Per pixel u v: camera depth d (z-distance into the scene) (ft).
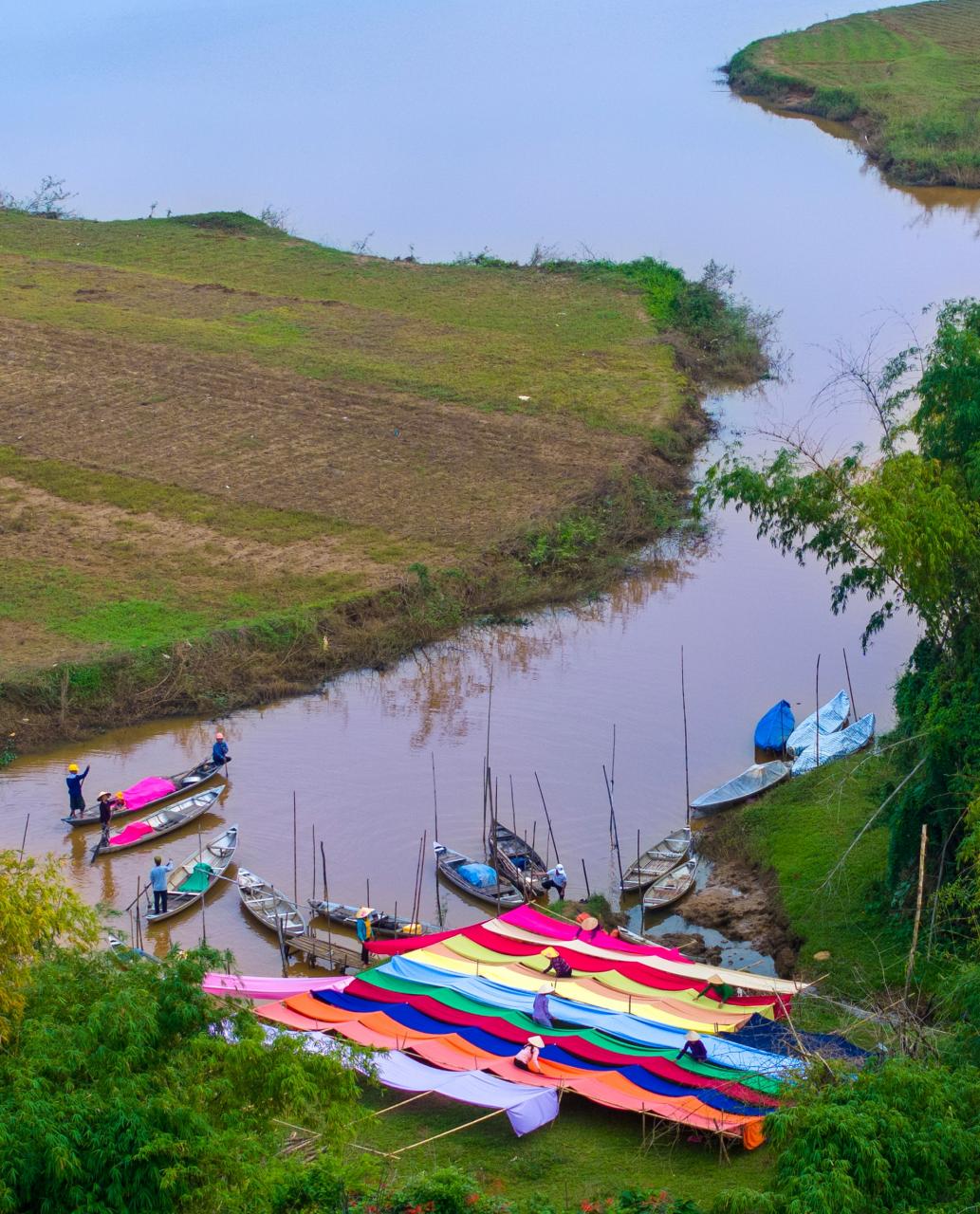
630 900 109.81
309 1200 58.80
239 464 189.57
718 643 152.15
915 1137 56.13
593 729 134.72
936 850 96.27
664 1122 76.95
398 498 180.24
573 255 296.51
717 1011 88.02
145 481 183.73
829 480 94.43
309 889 110.83
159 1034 56.85
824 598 163.73
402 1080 78.79
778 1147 59.21
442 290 272.72
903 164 334.65
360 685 144.25
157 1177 51.21
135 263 285.84
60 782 126.82
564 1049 82.58
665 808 121.49
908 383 216.13
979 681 93.09
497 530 171.01
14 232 302.45
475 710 138.92
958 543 88.69
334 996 89.76
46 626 146.41
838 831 112.06
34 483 182.39
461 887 110.11
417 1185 63.31
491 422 204.44
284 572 160.25
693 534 179.93
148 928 106.22
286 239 306.55
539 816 120.16
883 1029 80.28
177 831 119.34
